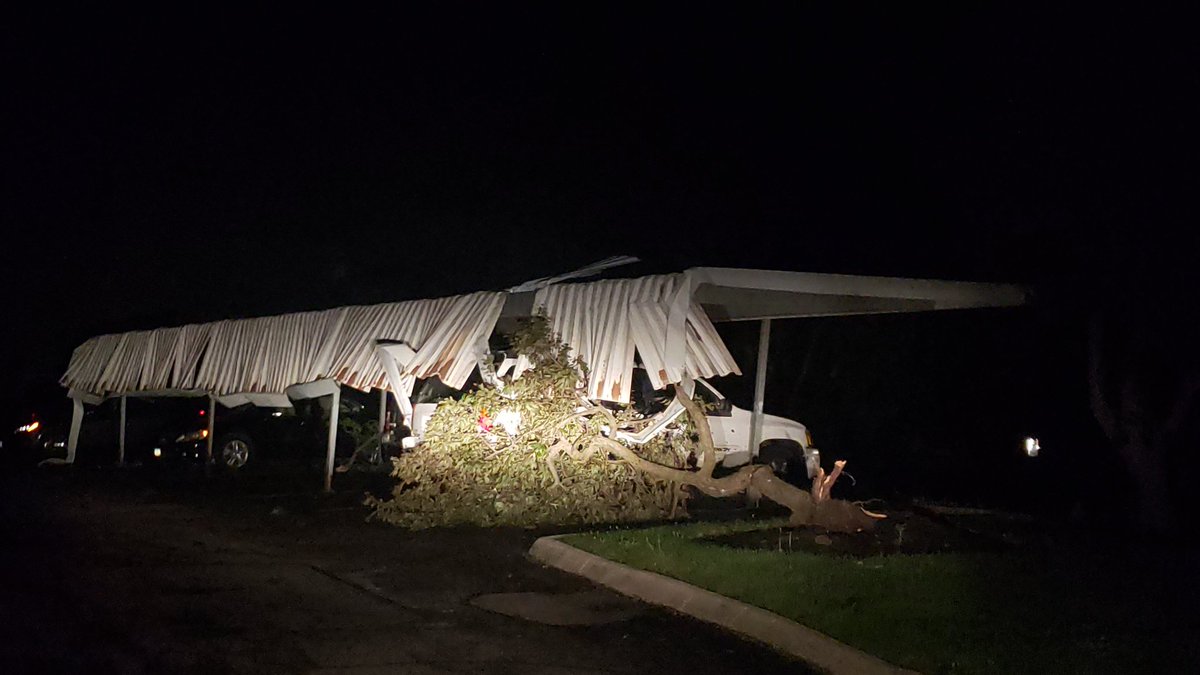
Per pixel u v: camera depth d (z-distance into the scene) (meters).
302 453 23.59
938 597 9.27
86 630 8.77
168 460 23.25
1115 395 14.38
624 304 14.66
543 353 14.55
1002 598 9.27
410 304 17.55
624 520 14.55
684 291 14.16
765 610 9.02
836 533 12.37
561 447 14.36
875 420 23.30
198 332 22.00
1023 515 14.48
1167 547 11.92
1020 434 19.55
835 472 12.76
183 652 8.19
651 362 14.03
